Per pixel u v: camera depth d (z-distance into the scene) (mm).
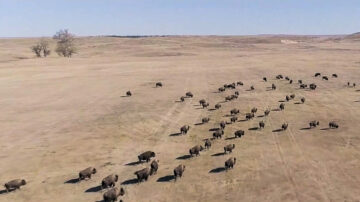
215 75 91125
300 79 82062
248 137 43750
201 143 42188
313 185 30562
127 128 48594
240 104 60375
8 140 44969
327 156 36844
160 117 53562
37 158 38750
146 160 36906
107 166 36062
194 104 61312
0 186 32438
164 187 31172
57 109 60219
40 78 92062
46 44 176250
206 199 28859
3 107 62281
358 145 39688
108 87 78375
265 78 81312
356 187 29984
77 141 43844
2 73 100812
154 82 82875
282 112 54656
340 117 51031
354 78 80562
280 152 38375
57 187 31859
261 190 29984
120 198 29422
